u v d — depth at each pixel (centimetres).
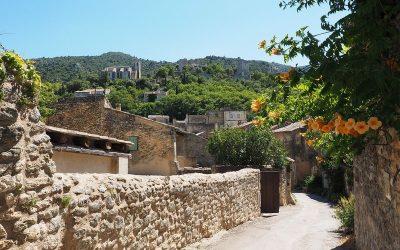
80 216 552
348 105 420
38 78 457
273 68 14012
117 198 662
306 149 4309
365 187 754
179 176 1009
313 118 566
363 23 383
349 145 580
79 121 2667
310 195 3625
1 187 405
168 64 14438
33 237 447
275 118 725
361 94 376
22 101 434
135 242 727
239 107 7756
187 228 1020
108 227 628
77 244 540
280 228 1462
